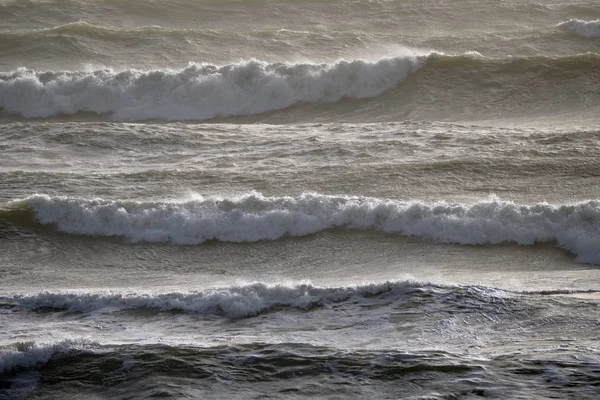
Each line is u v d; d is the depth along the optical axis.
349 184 52.88
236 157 60.47
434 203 46.84
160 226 47.16
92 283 39.69
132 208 48.19
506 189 51.41
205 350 26.11
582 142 59.69
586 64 86.06
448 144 60.62
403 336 27.42
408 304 30.23
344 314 29.78
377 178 53.59
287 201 47.88
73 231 47.28
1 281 40.41
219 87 86.69
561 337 26.45
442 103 83.19
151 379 24.44
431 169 54.69
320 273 40.97
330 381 23.88
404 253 43.56
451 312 29.33
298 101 86.38
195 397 23.39
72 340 26.88
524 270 40.31
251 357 25.56
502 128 67.19
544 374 23.36
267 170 56.56
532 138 61.38
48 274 41.72
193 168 57.97
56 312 31.48
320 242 45.31
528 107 80.50
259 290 31.53
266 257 44.06
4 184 54.25
